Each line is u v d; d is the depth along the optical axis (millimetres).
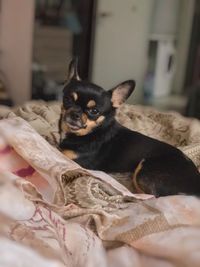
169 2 4375
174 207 855
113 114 1404
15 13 3533
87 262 739
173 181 1258
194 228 787
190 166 1306
